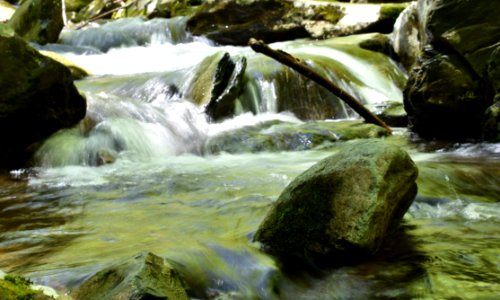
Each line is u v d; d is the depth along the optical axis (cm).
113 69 1276
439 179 530
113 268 267
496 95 736
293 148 796
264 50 705
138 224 429
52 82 706
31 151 716
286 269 335
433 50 809
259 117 973
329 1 1606
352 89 1067
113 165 699
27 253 354
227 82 961
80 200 524
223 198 512
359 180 350
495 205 474
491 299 288
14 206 506
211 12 1614
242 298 303
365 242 334
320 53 1203
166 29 1716
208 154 784
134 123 791
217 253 338
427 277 318
